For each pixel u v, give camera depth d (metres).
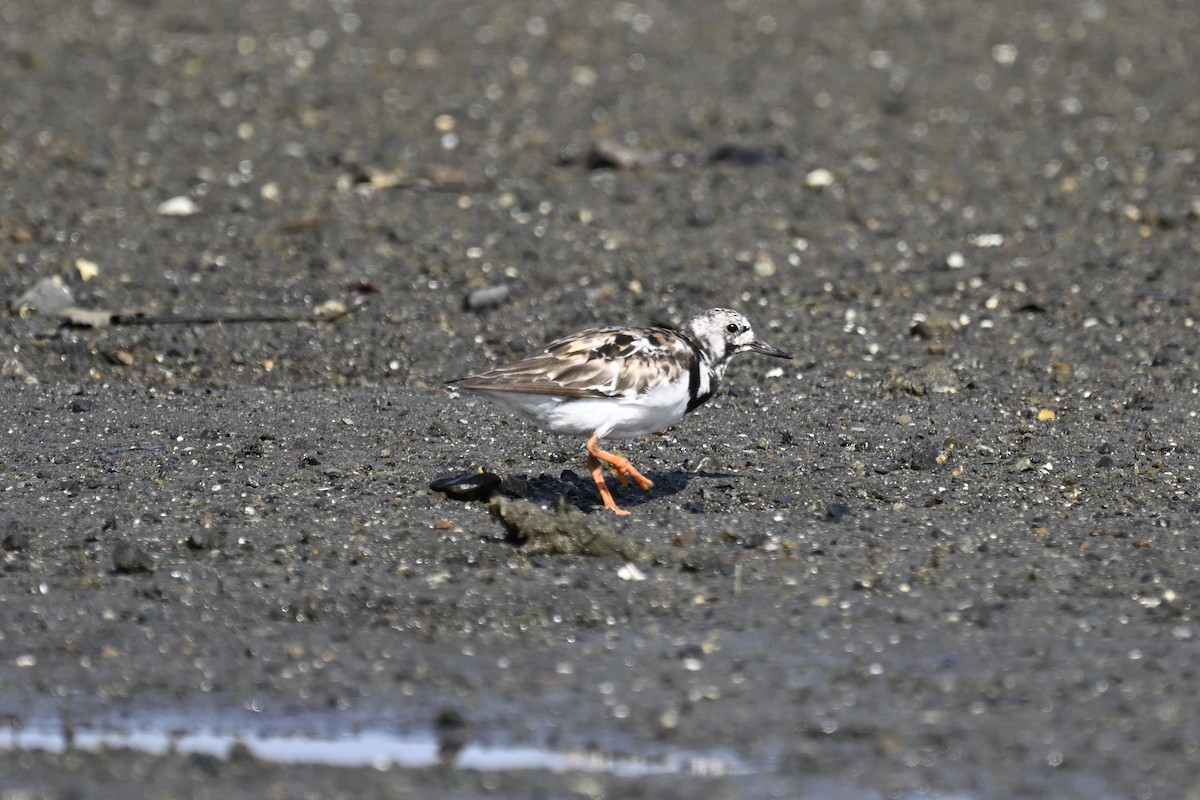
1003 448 13.88
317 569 10.90
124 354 16.42
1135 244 20.42
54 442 13.86
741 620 10.12
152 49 29.47
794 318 18.05
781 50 30.38
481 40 30.73
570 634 9.95
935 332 17.41
